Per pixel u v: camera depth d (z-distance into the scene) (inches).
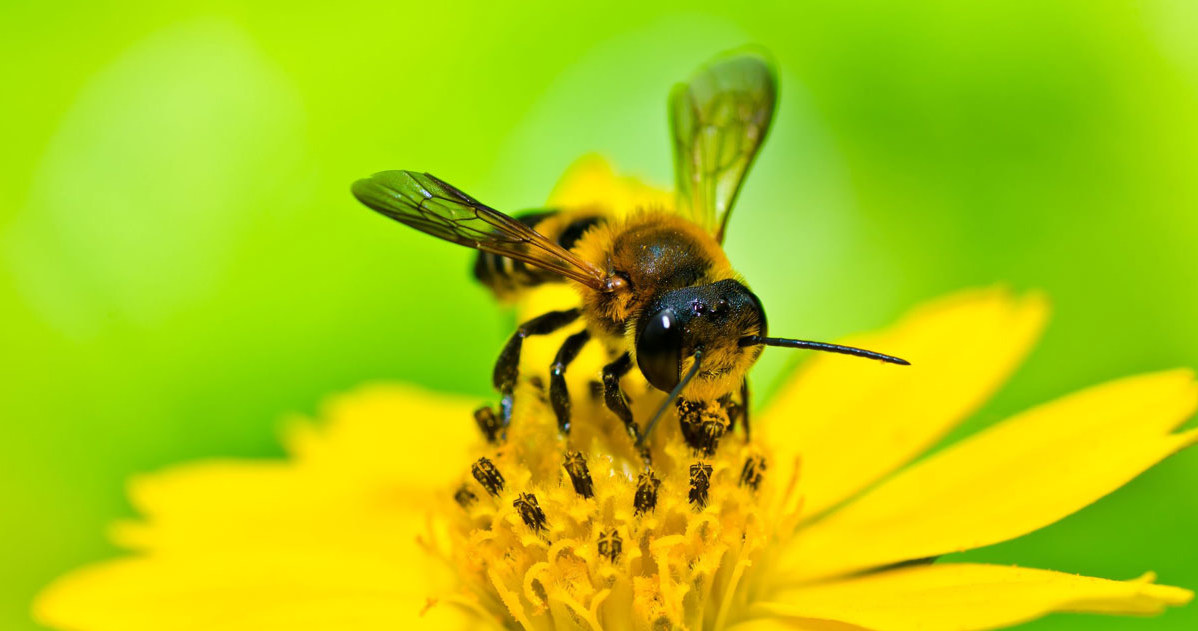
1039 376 5.2
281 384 5.3
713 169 4.7
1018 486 4.4
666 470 4.4
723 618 4.4
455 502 4.5
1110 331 5.3
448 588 4.5
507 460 4.5
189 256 5.4
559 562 4.4
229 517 4.8
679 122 4.8
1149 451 4.3
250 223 5.5
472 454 4.5
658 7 5.6
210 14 5.6
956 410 4.7
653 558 4.4
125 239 5.4
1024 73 5.4
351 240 5.4
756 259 5.4
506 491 4.4
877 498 4.5
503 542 4.4
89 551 5.2
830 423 4.7
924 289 5.3
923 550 4.4
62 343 5.3
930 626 4.3
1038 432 4.5
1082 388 5.2
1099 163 5.4
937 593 4.3
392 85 5.6
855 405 4.7
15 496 5.2
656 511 4.4
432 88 5.6
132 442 5.3
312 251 5.4
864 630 4.4
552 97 5.6
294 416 5.1
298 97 5.6
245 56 5.6
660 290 4.4
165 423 5.3
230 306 5.4
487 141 5.6
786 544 4.5
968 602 4.3
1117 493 4.8
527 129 5.6
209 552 4.7
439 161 5.6
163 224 5.4
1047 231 5.3
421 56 5.6
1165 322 5.2
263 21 5.6
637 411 4.5
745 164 4.7
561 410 4.5
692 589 4.4
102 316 5.4
